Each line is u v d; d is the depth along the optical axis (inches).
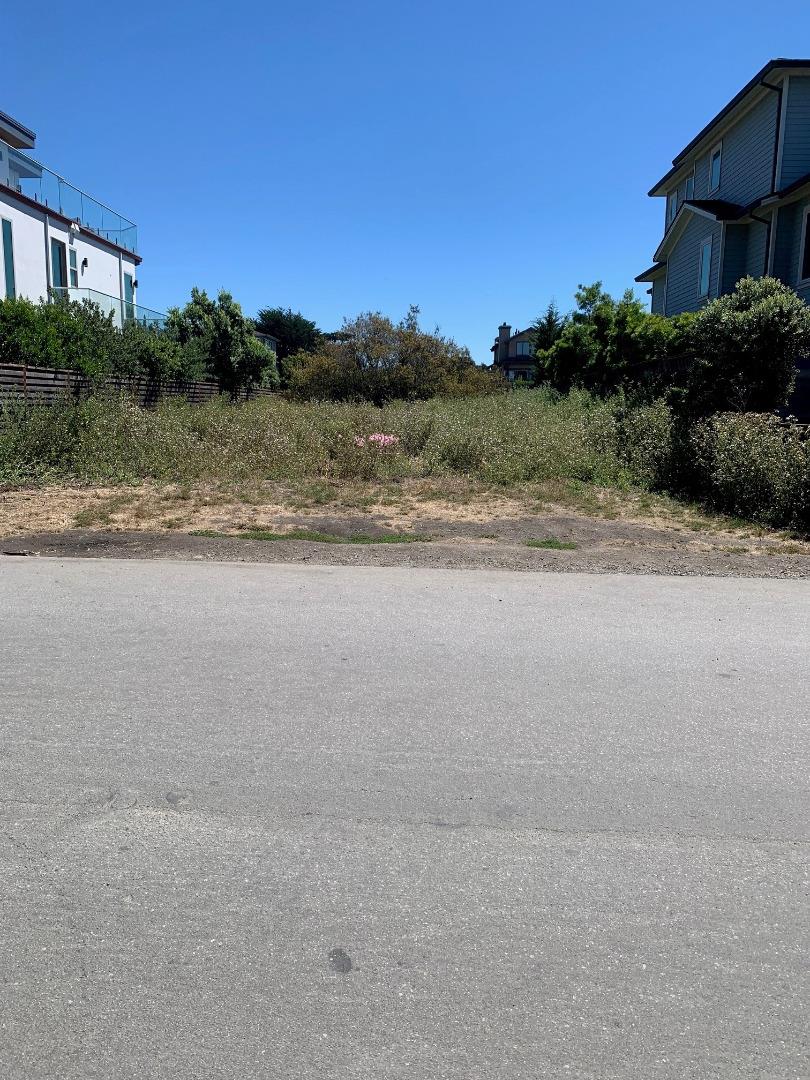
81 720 159.6
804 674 193.2
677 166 1063.6
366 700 172.4
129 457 540.1
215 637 210.8
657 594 268.2
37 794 133.1
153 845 120.3
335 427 651.5
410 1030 88.1
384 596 257.3
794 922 106.9
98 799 132.0
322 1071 82.7
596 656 203.3
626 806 133.8
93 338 805.2
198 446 569.3
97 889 110.2
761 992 94.7
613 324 941.2
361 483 508.4
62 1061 83.4
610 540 364.2
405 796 135.4
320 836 123.6
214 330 1177.4
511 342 2903.5
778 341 488.4
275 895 109.8
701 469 484.4
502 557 323.3
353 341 1366.9
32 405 581.0
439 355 1378.0
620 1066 84.2
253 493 466.0
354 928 103.7
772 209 786.2
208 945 100.1
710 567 313.6
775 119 777.6
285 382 1539.1
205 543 334.6
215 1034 87.0
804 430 434.3
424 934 103.0
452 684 182.5
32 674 182.2
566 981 95.7
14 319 698.8
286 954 98.9
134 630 215.2
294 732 156.8
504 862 118.3
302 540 347.6
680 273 1031.6
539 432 612.7
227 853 118.7
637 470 544.1
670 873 116.6
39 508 406.9
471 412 802.2
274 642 207.9
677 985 95.5
